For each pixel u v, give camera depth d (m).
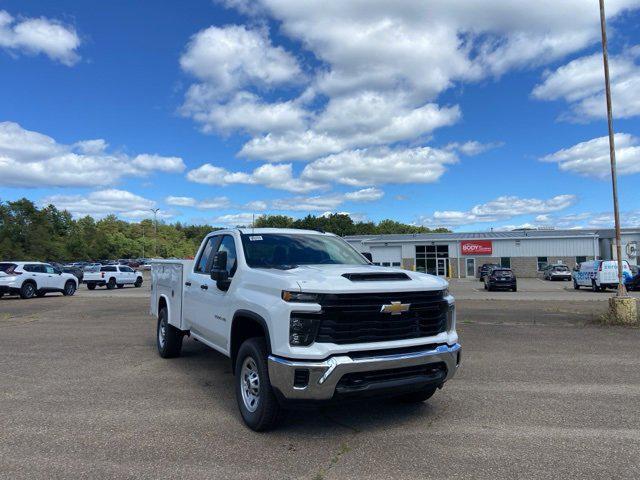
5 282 22.45
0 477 3.66
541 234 55.81
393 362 4.31
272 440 4.41
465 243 54.84
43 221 107.56
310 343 4.21
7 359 8.11
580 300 21.44
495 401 5.61
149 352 8.69
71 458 4.02
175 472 3.76
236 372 5.00
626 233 53.59
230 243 6.11
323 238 6.52
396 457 4.03
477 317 13.70
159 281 8.52
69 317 14.64
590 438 4.44
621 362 7.71
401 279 4.79
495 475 3.68
